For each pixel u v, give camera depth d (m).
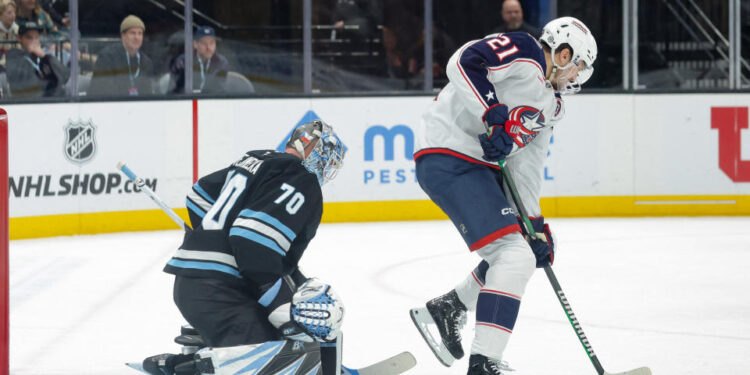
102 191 26.27
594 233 25.73
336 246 23.67
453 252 22.70
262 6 29.61
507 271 10.19
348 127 28.38
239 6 29.39
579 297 17.23
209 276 9.33
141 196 26.75
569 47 10.71
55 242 24.61
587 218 29.06
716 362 12.58
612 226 27.17
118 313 16.22
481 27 30.38
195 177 27.36
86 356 13.20
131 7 27.80
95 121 26.08
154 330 14.90
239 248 9.04
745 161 29.47
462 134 10.75
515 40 10.32
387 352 13.26
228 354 9.21
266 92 29.50
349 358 12.93
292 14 29.89
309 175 9.47
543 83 10.46
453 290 11.58
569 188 29.31
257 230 9.05
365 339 14.05
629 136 29.39
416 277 19.48
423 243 24.14
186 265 9.44
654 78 30.38
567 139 29.19
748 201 29.58
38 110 25.22
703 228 26.70
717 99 29.39
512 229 10.30
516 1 29.31
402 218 28.78
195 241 9.49
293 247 9.69
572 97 29.14
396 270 20.30
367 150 28.48
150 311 16.38
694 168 29.58
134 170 26.66
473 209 10.42
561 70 10.86
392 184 28.67
